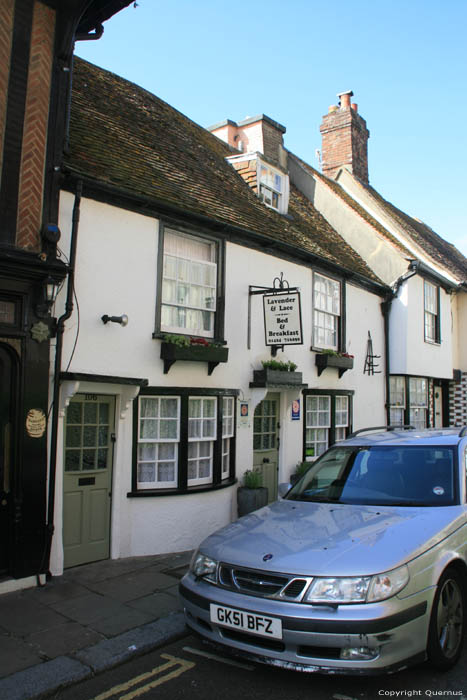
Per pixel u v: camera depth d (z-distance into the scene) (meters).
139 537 6.90
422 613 3.58
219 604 3.78
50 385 5.90
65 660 4.04
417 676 3.84
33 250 5.73
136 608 5.09
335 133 17.02
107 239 6.66
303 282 10.01
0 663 4.00
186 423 7.46
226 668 4.06
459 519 4.28
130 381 6.56
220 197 9.01
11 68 5.68
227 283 8.33
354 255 12.88
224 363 8.16
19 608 5.06
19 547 5.51
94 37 6.72
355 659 3.35
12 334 5.52
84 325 6.33
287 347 9.50
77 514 6.43
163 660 4.21
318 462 5.66
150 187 7.33
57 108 6.07
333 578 3.47
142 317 7.00
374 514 4.32
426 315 13.80
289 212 11.98
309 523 4.29
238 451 8.41
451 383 16.06
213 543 4.26
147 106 10.59
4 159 5.59
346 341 11.24
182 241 7.86
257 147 12.89
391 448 5.29
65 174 6.20
